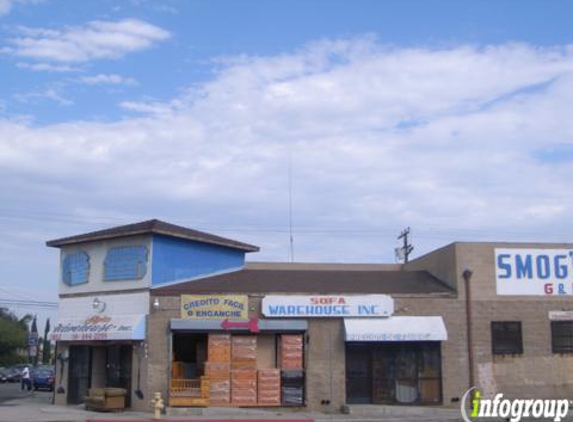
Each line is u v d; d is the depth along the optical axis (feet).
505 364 93.35
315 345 90.89
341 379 90.48
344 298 91.71
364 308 91.76
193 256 99.25
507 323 94.53
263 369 89.71
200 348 91.91
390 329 90.33
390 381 91.91
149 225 91.45
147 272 91.86
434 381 92.27
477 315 94.07
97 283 96.99
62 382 99.71
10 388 165.68
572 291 96.37
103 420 77.46
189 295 90.43
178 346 91.40
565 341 95.30
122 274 94.38
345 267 131.03
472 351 92.99
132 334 88.74
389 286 96.73
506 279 95.50
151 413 86.12
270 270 108.47
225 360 88.89
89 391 89.15
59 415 82.94
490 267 95.61
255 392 88.69
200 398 87.56
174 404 87.10
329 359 90.79
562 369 94.32
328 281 99.19
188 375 90.63
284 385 89.45
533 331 94.68
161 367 88.79
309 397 89.56
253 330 89.20
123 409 88.48
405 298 93.04
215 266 103.50
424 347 92.99
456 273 94.84
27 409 90.33
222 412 86.53
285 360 90.07
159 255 93.35
